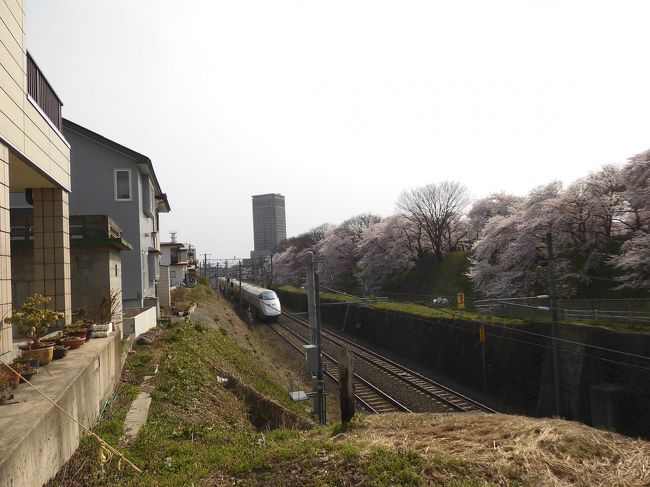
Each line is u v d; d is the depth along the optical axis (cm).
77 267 1223
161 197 2752
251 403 1109
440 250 4297
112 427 671
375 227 4841
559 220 2516
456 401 1716
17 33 707
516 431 591
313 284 1600
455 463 490
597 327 1574
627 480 459
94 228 1224
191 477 507
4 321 625
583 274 2480
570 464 489
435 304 3347
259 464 519
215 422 877
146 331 1603
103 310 1048
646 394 1340
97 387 705
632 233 2538
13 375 505
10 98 676
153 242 2473
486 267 2958
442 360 2330
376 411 1605
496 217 3158
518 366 1834
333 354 2603
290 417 1071
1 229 639
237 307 4500
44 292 931
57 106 977
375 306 3250
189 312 2297
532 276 2612
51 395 483
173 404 873
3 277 645
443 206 4272
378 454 517
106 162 1948
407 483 452
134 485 489
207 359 1341
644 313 1614
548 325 1778
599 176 2564
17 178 865
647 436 1307
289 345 2738
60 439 477
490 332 2017
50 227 947
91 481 492
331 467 493
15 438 362
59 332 845
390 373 2112
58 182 919
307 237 7875
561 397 1538
